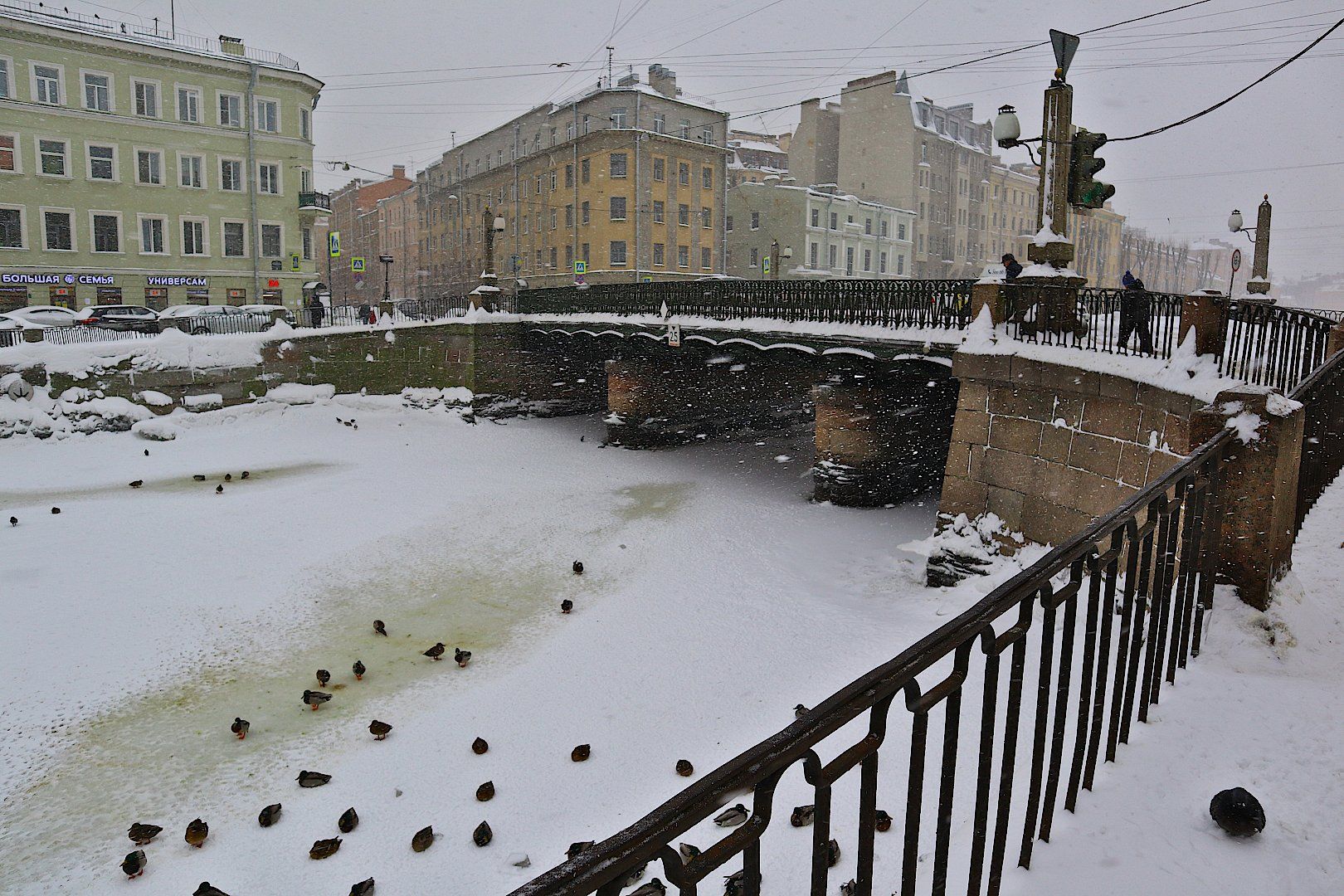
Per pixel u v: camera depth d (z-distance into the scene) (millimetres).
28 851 7520
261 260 40375
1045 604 2609
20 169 34688
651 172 50594
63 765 8984
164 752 9227
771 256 55875
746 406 29266
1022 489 11930
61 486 20984
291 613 13547
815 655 11273
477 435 28438
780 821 6035
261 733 9625
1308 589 5484
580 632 12609
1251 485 4777
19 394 24312
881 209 59969
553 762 8617
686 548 16891
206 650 12062
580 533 18047
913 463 20531
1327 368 6961
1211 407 5066
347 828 7449
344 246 93188
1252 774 3234
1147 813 3014
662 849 1399
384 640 12477
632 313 23812
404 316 32594
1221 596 4887
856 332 15617
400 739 9344
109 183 36500
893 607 12992
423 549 16906
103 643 12195
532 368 31531
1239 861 2730
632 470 24359
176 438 25859
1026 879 2705
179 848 7453
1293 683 4086
